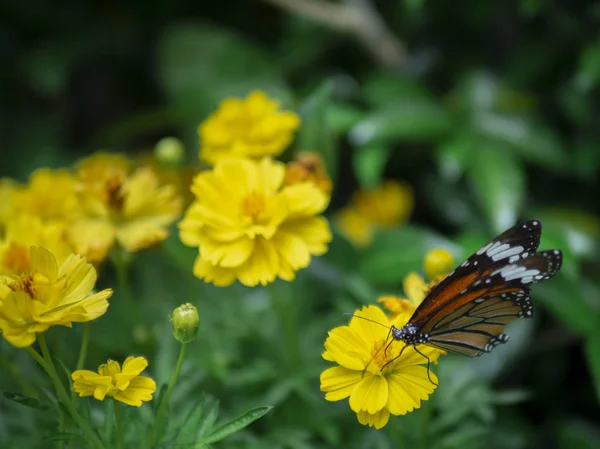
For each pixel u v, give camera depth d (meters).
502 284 0.60
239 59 0.91
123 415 0.62
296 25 0.91
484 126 0.79
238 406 0.69
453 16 0.84
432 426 0.67
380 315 0.61
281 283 0.73
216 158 0.70
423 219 0.89
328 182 0.68
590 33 0.80
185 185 0.74
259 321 0.73
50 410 0.61
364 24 0.86
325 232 0.65
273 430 0.68
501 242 0.60
